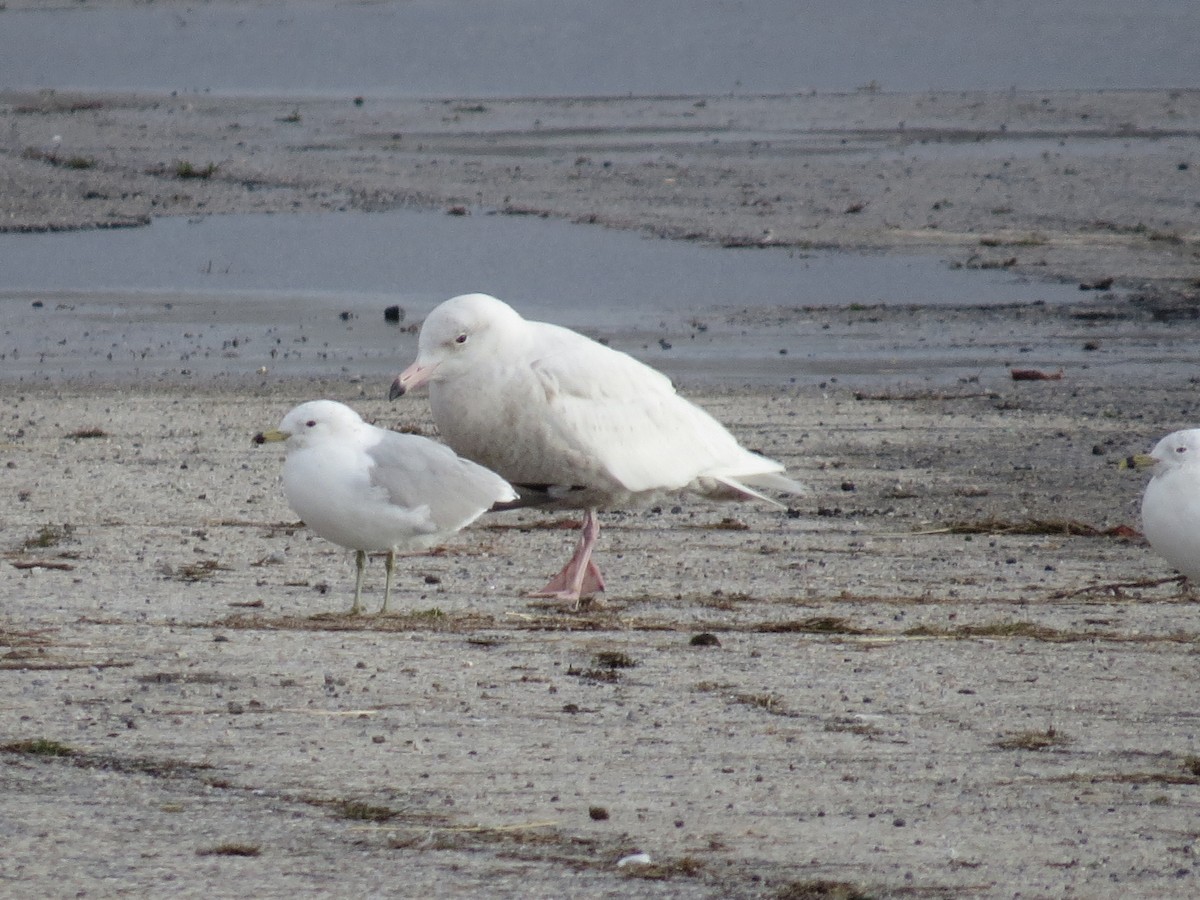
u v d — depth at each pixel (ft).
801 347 80.64
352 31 235.81
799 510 52.24
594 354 43.60
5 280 96.43
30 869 23.65
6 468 56.70
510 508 45.01
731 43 225.35
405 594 41.50
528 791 26.86
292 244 106.01
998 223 109.40
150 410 67.56
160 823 25.39
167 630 36.40
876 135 147.64
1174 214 111.14
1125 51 212.02
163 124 153.28
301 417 38.11
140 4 263.90
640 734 29.76
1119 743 29.68
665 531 49.49
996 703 31.99
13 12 252.01
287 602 39.99
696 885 23.40
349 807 26.08
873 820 25.84
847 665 34.55
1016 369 74.49
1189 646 36.60
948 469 58.23
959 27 234.58
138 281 96.73
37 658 33.76
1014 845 24.88
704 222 110.52
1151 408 68.28
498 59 214.07
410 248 104.63
